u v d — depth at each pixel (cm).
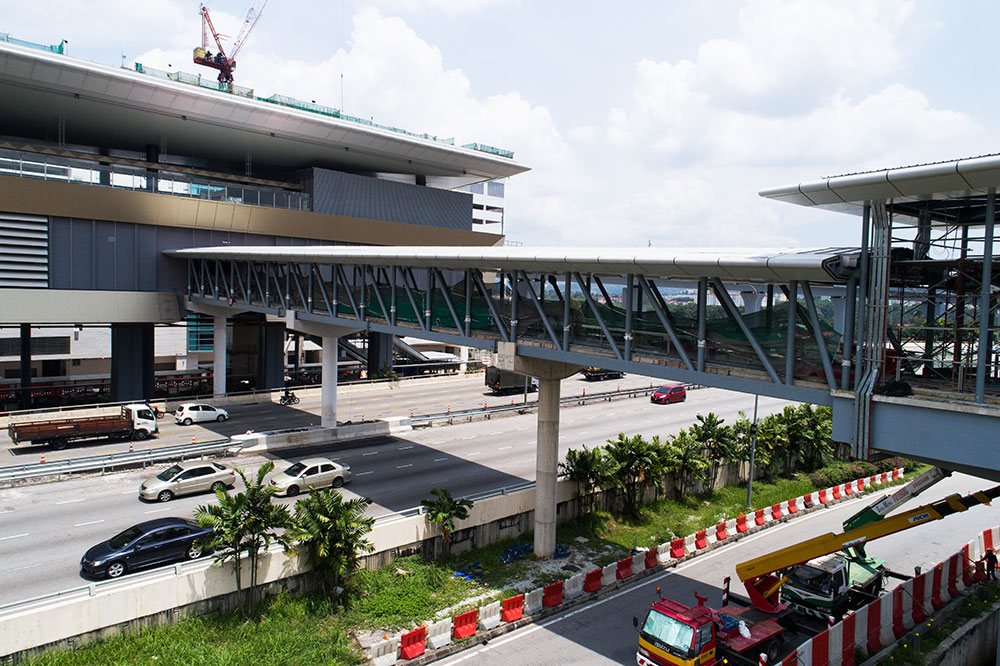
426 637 1980
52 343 6544
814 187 1496
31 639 1725
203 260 4906
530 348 2470
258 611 2072
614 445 3234
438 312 2977
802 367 1773
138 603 1897
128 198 4875
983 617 2242
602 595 2411
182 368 6800
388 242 6388
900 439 1493
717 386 1914
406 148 6006
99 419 3931
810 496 3491
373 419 4700
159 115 5056
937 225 1792
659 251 1967
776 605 2053
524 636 2109
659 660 1786
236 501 2059
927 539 3109
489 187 12481
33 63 4225
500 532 2817
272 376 5856
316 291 3953
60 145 5809
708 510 3366
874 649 2000
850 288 1614
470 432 4497
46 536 2495
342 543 2178
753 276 1755
